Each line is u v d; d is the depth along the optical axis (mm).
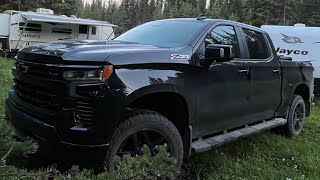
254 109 5332
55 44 3959
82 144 3334
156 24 5121
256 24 62250
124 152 3613
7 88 7328
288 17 61250
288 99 6328
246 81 5035
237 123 5043
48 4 44156
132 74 3557
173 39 4488
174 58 3971
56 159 3479
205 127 4445
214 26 4750
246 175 4652
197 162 4824
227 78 4641
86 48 3668
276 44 14062
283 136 6559
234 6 74188
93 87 3355
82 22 22531
